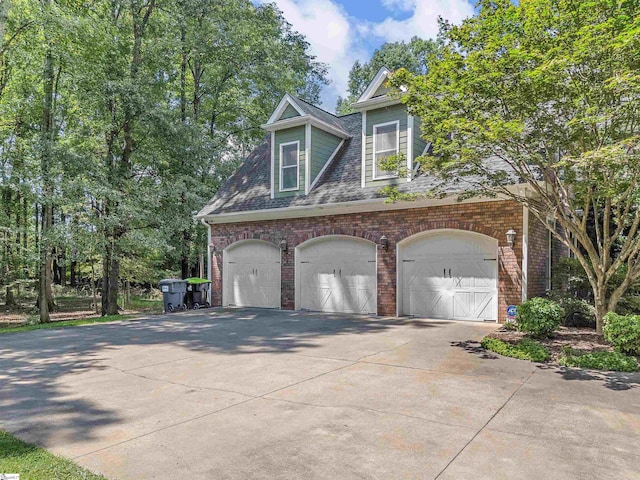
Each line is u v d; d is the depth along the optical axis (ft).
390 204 40.11
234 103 78.74
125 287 76.48
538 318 27.17
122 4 53.42
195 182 59.31
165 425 14.35
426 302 39.81
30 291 73.36
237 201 53.16
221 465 11.43
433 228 38.60
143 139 57.82
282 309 49.06
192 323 40.09
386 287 41.57
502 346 25.36
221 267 54.70
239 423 14.48
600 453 12.12
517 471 11.06
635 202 30.25
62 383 19.77
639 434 13.48
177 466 11.38
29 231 51.98
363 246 43.70
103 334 34.71
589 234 42.98
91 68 49.67
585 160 21.13
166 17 59.62
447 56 24.72
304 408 15.93
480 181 31.60
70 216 52.60
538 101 23.65
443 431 13.70
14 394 18.07
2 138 61.41
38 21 44.83
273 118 49.85
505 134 22.68
